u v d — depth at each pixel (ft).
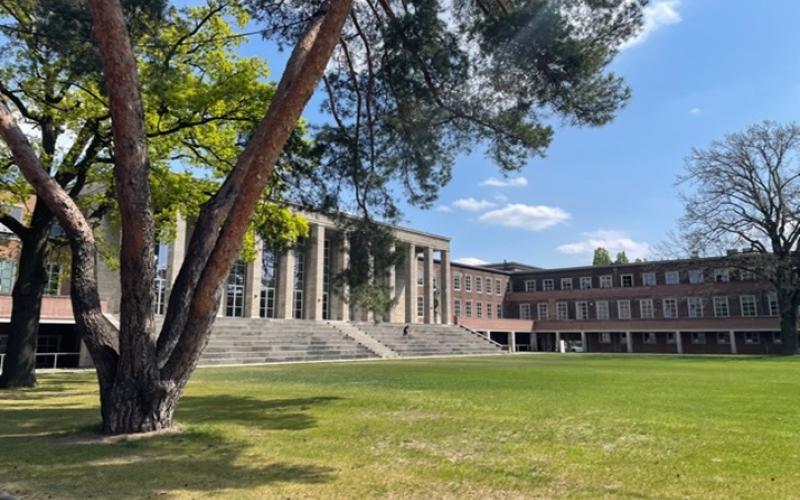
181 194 55.57
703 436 25.89
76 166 52.13
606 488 17.24
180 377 27.53
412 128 40.09
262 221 52.11
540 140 38.81
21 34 42.04
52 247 58.70
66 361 95.55
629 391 46.32
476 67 36.88
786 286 130.72
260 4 37.55
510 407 36.27
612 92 35.06
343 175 41.34
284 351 108.58
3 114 25.75
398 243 42.16
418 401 39.65
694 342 182.09
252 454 22.16
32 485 17.54
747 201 134.62
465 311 215.72
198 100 47.83
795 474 18.83
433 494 16.58
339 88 41.73
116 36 25.46
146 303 26.66
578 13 33.50
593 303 212.43
